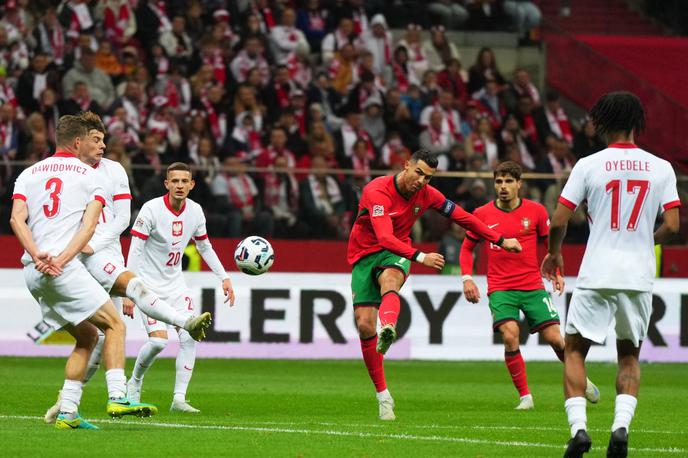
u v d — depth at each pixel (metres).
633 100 24.36
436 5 92.62
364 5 90.12
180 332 35.44
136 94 72.12
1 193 63.12
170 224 35.75
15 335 61.12
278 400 39.91
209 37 78.62
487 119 78.88
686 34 102.50
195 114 70.88
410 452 24.83
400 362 62.03
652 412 36.78
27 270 27.25
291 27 82.06
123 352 27.28
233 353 62.12
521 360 38.19
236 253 36.66
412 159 31.92
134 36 79.06
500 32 93.44
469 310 64.38
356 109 78.94
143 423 30.59
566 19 101.25
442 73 83.56
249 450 24.72
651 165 24.16
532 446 26.28
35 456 23.16
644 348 64.25
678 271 70.06
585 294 24.12
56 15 76.31
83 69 73.50
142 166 63.97
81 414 33.38
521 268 38.81
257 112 74.62
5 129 66.31
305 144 72.62
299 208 66.50
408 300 63.72
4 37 75.31
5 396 38.84
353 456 24.00
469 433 29.22
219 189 65.25
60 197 27.08
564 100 89.69
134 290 28.50
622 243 24.00
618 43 97.56
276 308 62.66
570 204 24.27
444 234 66.31
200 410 35.91
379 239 31.56
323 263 66.56
